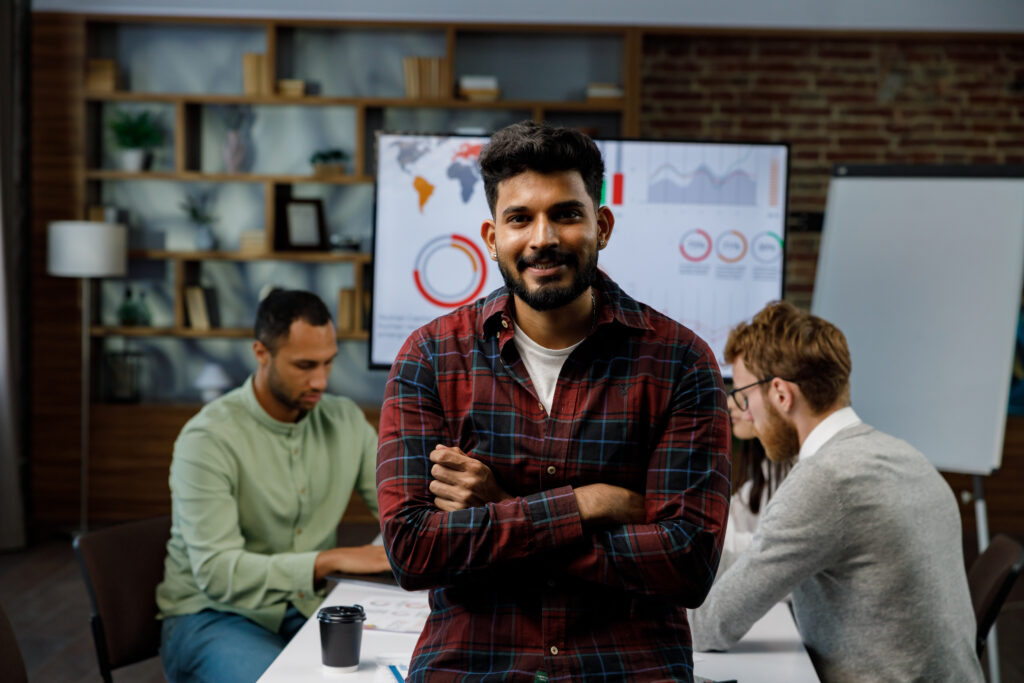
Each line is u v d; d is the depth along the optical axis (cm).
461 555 137
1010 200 323
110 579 221
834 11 580
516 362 144
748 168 358
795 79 609
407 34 607
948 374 326
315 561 217
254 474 236
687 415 142
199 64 609
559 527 136
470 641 137
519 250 134
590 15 578
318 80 610
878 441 187
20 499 527
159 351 625
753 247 360
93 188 597
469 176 352
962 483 583
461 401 146
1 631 184
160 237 616
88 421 580
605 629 137
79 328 583
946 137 609
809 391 193
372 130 610
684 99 612
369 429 262
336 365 624
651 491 141
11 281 533
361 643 174
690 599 137
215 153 611
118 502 581
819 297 343
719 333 362
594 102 582
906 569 177
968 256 326
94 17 580
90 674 352
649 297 361
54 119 580
